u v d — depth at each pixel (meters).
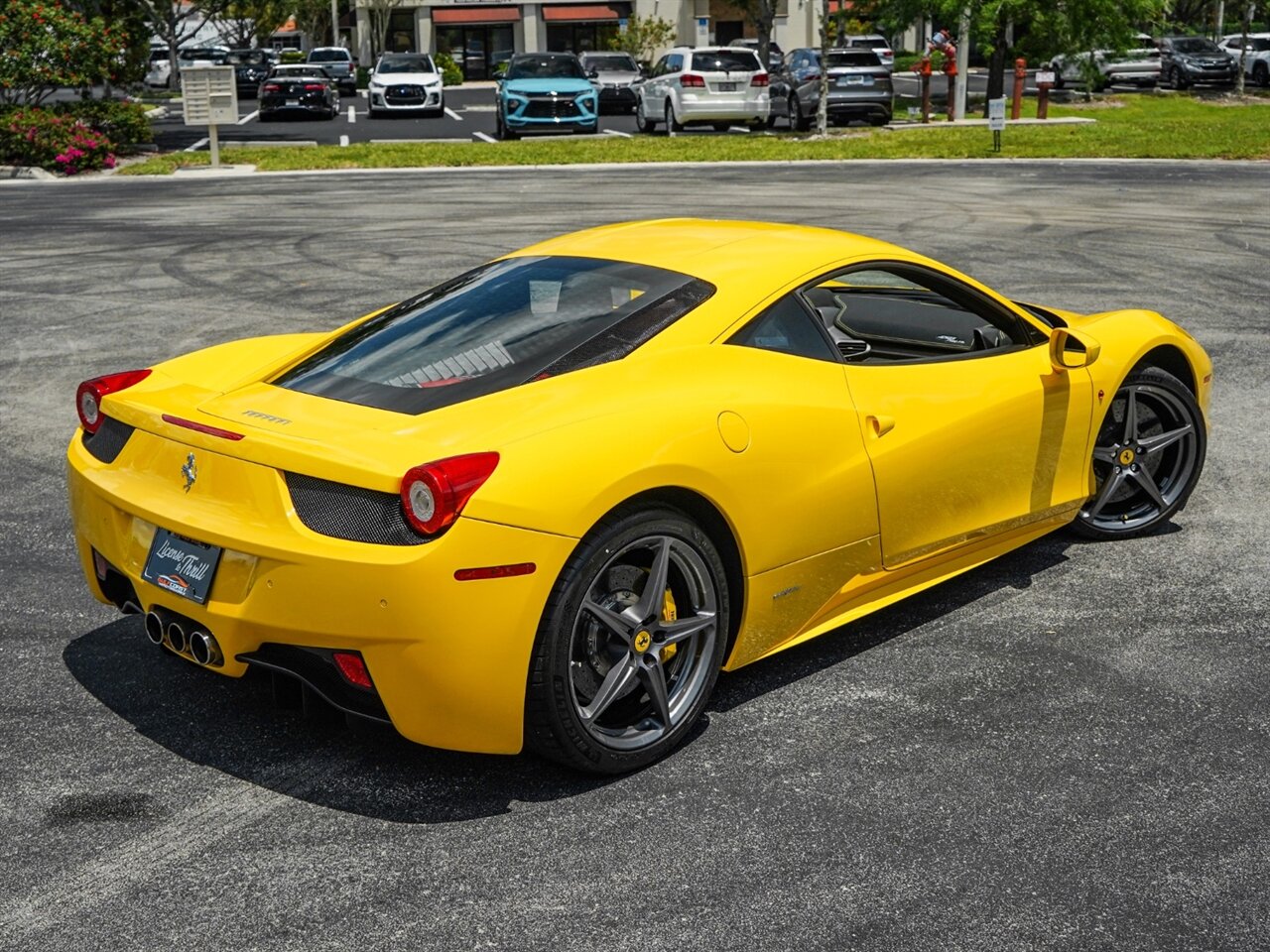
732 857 3.02
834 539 3.83
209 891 2.89
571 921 2.78
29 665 4.05
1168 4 36.56
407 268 11.52
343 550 3.01
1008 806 3.24
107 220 15.02
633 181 18.42
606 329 3.59
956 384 4.21
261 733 3.63
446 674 3.03
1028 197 16.14
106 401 3.70
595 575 3.21
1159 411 5.13
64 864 2.99
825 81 25.12
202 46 64.06
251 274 11.33
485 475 3.01
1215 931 2.75
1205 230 13.37
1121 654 4.13
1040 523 4.67
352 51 65.56
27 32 22.53
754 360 3.69
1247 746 3.55
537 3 57.84
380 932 2.75
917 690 3.89
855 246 4.20
